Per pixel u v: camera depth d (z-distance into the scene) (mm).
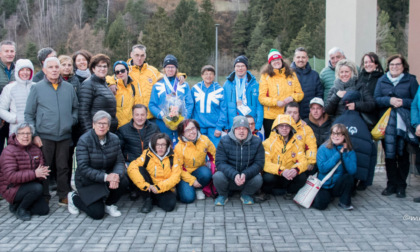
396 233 4156
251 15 65062
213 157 5496
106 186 4648
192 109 5875
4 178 4645
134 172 4934
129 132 5352
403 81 5246
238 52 63438
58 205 5121
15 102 5035
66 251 3785
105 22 67312
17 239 4055
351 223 4445
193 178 5207
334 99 5445
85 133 4758
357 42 7387
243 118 5035
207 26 63562
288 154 5301
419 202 5145
